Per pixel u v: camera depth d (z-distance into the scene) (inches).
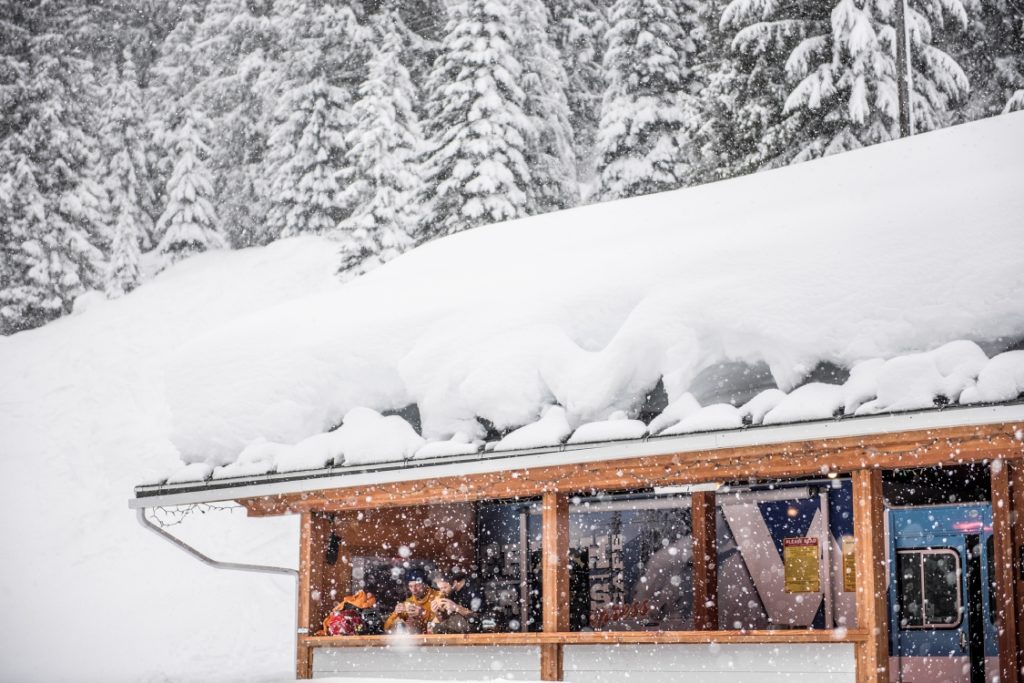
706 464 340.8
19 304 1701.5
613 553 460.8
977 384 271.0
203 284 1665.8
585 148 1771.7
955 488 418.6
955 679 403.5
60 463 1251.2
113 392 1386.6
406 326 423.5
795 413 296.0
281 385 442.3
